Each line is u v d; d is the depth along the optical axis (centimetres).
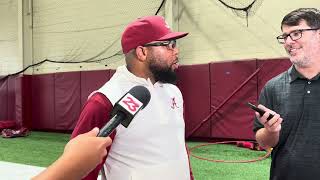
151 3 991
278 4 825
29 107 1184
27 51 1248
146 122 178
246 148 769
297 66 219
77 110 1081
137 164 176
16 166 663
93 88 1048
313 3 788
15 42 1273
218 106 839
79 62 1148
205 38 920
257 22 851
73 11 1155
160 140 182
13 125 1165
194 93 878
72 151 73
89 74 1057
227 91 831
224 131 832
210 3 909
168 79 189
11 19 1284
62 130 1127
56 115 1130
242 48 872
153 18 186
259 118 198
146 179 176
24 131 1084
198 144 831
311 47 212
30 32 1253
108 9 1081
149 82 185
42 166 665
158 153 179
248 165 618
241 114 809
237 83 818
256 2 848
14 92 1196
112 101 170
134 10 1028
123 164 177
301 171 211
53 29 1203
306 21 211
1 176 589
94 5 1109
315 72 216
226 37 891
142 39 182
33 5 1248
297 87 219
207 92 859
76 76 1082
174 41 188
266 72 783
